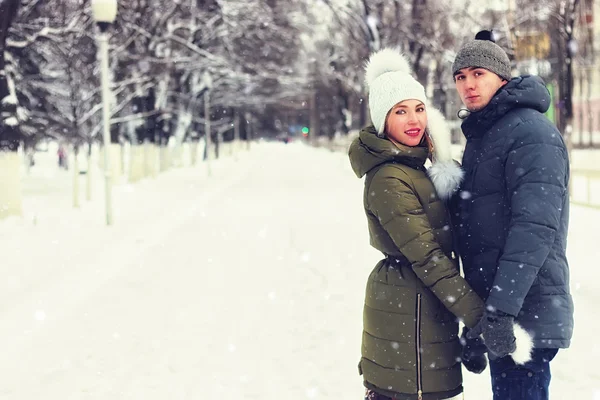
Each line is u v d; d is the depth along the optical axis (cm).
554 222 276
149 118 3038
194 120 4191
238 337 609
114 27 2462
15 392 488
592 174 2555
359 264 923
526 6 2145
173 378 511
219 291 791
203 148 5259
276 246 1106
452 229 313
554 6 1925
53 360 555
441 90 3391
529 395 296
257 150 8581
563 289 293
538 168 280
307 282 826
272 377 507
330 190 2256
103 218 1542
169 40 3144
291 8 4028
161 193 2227
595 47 3203
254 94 5009
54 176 3369
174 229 1337
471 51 311
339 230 1252
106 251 1080
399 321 303
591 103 5375
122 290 802
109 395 480
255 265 949
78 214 1622
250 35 3759
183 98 3806
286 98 5656
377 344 311
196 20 3453
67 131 2098
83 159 3212
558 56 2006
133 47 2744
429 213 302
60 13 1983
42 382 507
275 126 13225
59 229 1337
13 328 646
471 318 284
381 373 309
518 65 1773
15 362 552
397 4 2989
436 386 303
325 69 5250
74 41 2017
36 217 1490
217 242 1162
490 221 300
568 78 1841
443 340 304
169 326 647
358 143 313
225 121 5638
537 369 294
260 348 576
